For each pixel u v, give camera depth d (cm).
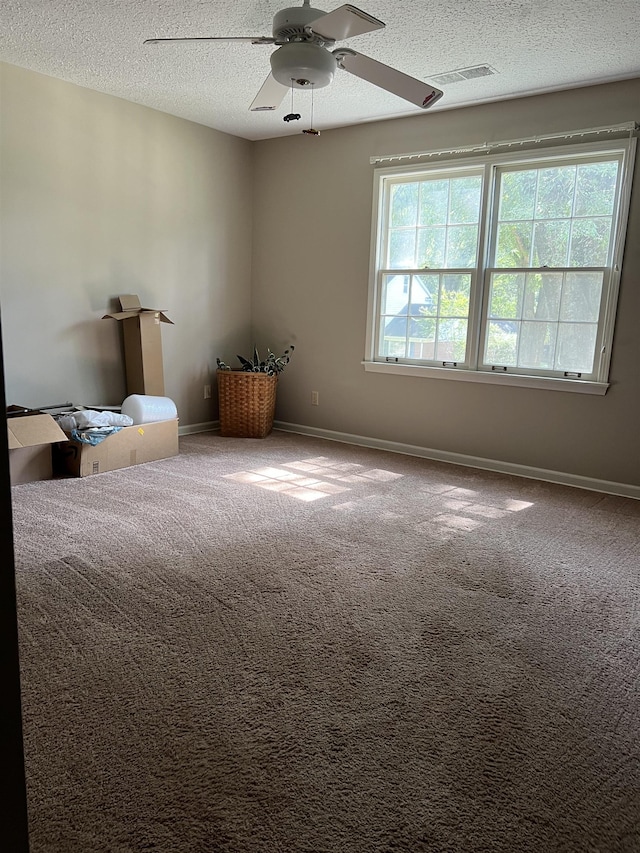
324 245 502
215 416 544
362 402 498
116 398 457
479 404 436
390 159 454
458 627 221
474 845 132
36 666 190
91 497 349
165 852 127
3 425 72
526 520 333
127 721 167
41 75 381
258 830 133
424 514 338
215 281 522
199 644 204
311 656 200
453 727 169
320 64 236
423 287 455
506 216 414
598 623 227
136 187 448
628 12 275
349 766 153
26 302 395
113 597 234
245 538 296
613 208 373
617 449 385
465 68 346
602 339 383
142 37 320
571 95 377
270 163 527
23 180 383
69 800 140
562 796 146
